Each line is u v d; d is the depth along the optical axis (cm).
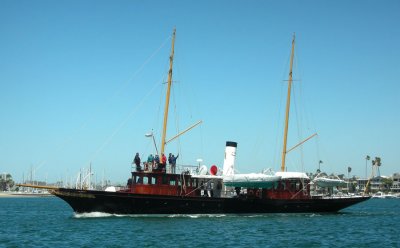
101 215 5059
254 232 4138
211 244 3422
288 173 6088
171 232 3994
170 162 5334
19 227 4550
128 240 3538
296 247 3388
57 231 4072
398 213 7506
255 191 5897
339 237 3978
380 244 3609
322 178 6212
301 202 6009
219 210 5475
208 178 5572
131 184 5288
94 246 3281
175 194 5288
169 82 5569
